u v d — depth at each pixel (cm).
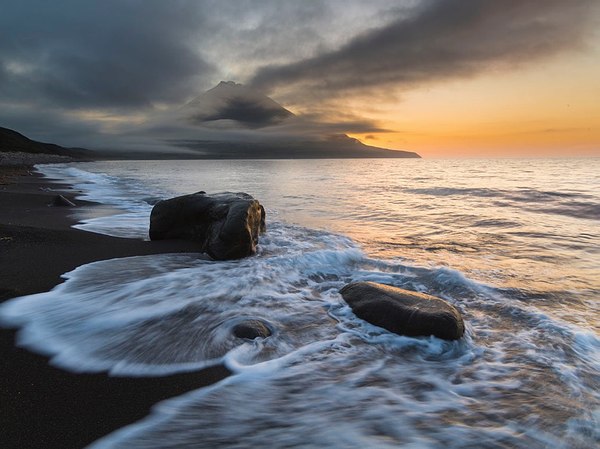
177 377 371
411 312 473
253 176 4106
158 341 441
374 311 503
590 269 739
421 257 830
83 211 1466
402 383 369
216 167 7450
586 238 1005
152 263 760
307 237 1027
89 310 520
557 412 322
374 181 3241
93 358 400
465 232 1099
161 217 994
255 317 510
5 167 5044
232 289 618
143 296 577
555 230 1112
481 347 439
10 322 476
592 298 589
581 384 364
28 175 3859
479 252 873
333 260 793
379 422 310
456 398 344
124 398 335
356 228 1166
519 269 740
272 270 718
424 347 436
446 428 303
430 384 368
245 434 295
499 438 291
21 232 927
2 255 766
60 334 450
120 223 1214
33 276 649
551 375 379
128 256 812
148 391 347
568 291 617
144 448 277
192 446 280
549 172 4325
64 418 306
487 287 631
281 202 1788
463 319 504
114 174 4469
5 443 276
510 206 1634
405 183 2947
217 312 526
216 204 962
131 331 464
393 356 421
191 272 702
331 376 380
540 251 878
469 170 5259
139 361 397
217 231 848
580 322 505
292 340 455
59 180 3278
